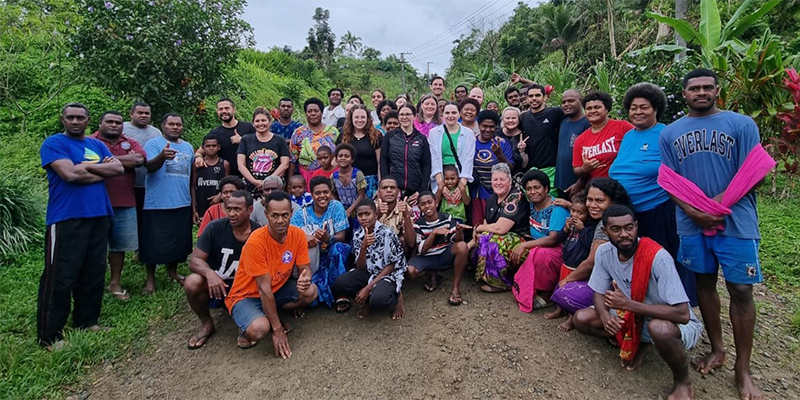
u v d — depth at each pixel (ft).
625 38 63.26
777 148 20.12
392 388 9.41
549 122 14.71
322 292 12.48
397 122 16.37
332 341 11.05
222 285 10.77
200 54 22.40
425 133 17.60
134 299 13.21
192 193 15.21
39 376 9.80
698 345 10.58
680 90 21.86
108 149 12.05
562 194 13.97
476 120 16.38
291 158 16.71
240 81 42.47
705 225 8.68
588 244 11.29
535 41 94.63
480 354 10.39
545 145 14.83
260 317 10.44
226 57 23.95
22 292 13.00
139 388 9.68
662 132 9.48
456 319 11.89
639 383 9.34
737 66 20.93
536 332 11.16
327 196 12.66
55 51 28.17
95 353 10.68
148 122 14.60
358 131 15.79
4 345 10.41
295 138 16.80
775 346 10.54
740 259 8.52
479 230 13.56
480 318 11.90
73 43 20.65
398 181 14.82
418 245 13.08
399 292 11.97
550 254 12.17
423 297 13.20
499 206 13.66
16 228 15.37
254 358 10.50
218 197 13.38
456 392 9.28
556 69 34.06
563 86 32.48
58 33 23.94
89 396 9.46
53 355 10.19
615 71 30.42
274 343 10.50
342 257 12.86
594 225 11.38
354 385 9.51
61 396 9.44
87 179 10.82
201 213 15.43
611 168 11.00
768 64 20.08
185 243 13.93
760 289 13.25
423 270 12.86
